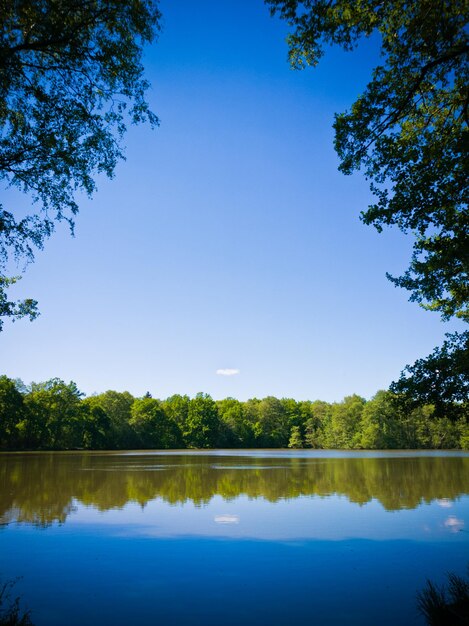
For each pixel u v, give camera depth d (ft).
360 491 76.33
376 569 34.76
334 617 26.32
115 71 28.76
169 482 88.69
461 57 27.17
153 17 28.48
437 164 28.45
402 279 37.06
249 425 385.91
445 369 31.73
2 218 31.01
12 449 242.99
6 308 56.65
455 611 24.98
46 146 29.43
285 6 27.53
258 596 29.48
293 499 67.31
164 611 27.17
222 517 53.57
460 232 29.48
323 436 363.15
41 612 26.91
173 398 398.42
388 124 29.50
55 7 25.90
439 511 57.31
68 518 52.70
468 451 267.80
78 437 276.00
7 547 40.45
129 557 37.63
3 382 225.97
